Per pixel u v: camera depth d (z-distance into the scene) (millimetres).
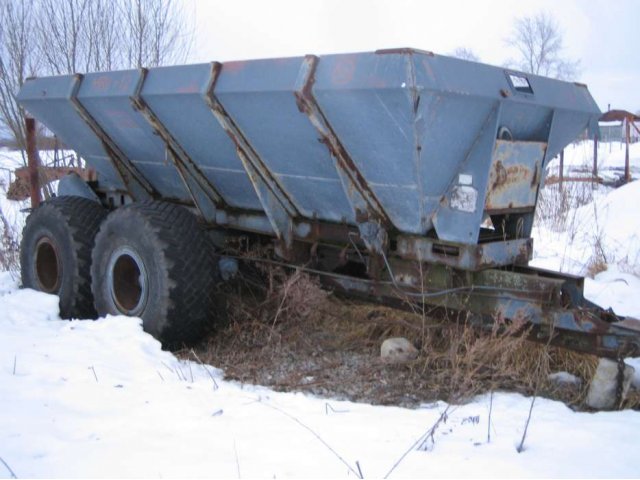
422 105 3662
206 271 5051
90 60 12633
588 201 12422
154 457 3174
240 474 2986
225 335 5312
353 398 4172
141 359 4586
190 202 6164
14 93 12039
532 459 3172
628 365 4145
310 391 4281
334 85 3938
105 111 5777
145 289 5082
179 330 5000
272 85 4258
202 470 3031
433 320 4855
